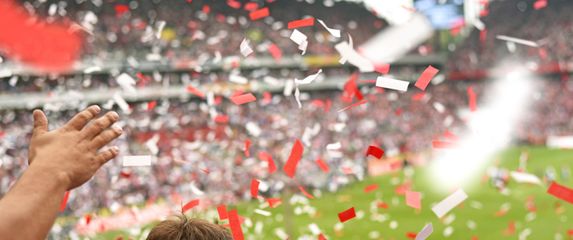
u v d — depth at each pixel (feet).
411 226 55.52
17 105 97.66
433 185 81.35
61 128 3.99
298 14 151.43
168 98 112.06
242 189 65.00
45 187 3.64
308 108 119.75
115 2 122.21
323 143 104.53
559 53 154.51
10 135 69.92
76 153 3.85
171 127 97.25
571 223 54.08
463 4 146.00
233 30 134.21
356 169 87.10
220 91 112.88
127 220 49.65
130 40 115.24
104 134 4.00
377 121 129.18
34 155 3.86
